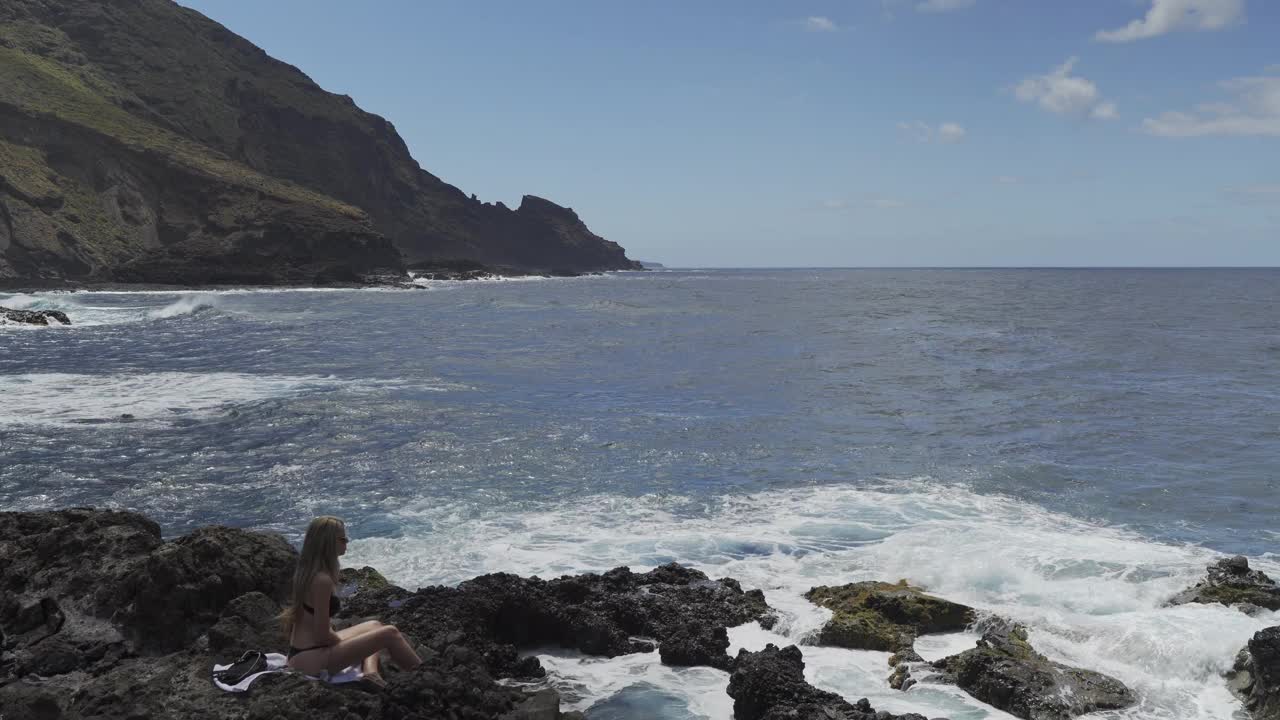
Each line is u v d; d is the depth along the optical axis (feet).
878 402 76.33
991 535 38.83
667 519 41.98
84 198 369.50
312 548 20.51
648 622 29.89
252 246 377.91
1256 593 29.99
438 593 29.01
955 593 32.09
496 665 26.81
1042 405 75.15
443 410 70.13
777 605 31.60
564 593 31.27
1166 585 31.99
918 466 52.85
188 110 503.20
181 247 360.69
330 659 20.21
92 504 43.57
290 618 20.62
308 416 66.69
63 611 26.05
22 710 19.30
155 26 543.80
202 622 25.05
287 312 204.44
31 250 328.29
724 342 134.41
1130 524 41.39
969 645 28.43
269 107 556.51
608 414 69.36
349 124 583.99
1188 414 70.79
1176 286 472.85
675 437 60.70
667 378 91.25
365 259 409.28
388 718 19.10
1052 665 25.62
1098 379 92.27
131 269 345.72
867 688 25.72
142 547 28.84
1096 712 23.63
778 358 111.45
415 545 37.73
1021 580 32.94
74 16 510.17
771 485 48.32
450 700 19.99
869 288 441.27
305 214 411.34
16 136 369.91
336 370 95.81
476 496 45.60
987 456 55.47
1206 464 53.47
